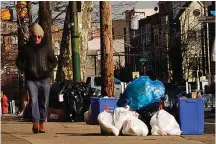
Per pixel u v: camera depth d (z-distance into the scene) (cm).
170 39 7056
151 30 8288
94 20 4197
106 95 2088
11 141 1069
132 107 1277
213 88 2931
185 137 1181
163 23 7631
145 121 1259
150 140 1100
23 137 1172
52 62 1233
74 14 2409
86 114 1831
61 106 2252
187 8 7300
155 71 7100
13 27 5222
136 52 8531
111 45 2095
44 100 1248
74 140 1093
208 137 1179
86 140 1092
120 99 1318
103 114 1254
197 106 1260
